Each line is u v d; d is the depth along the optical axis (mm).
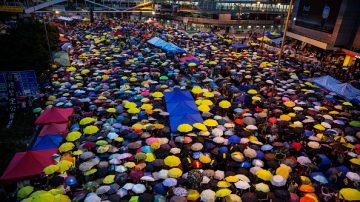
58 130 17656
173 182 13203
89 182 13578
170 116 19469
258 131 19594
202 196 12516
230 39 53188
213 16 75812
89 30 55688
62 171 13953
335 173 14797
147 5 94938
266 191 12898
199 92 23812
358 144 17672
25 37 27312
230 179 13500
